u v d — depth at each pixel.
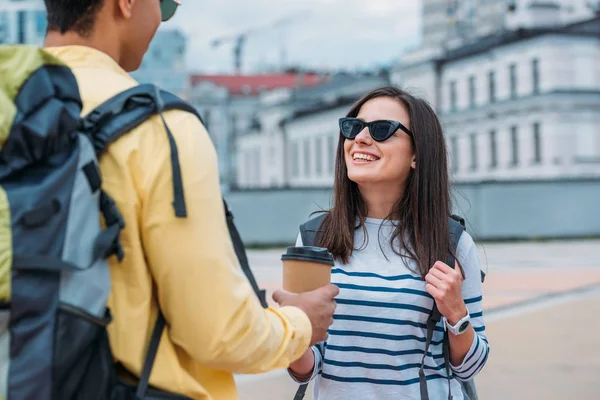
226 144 92.56
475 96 54.28
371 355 2.47
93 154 1.58
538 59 49.38
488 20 66.94
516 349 7.88
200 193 1.67
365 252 2.60
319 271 1.94
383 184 2.62
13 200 1.46
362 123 2.59
